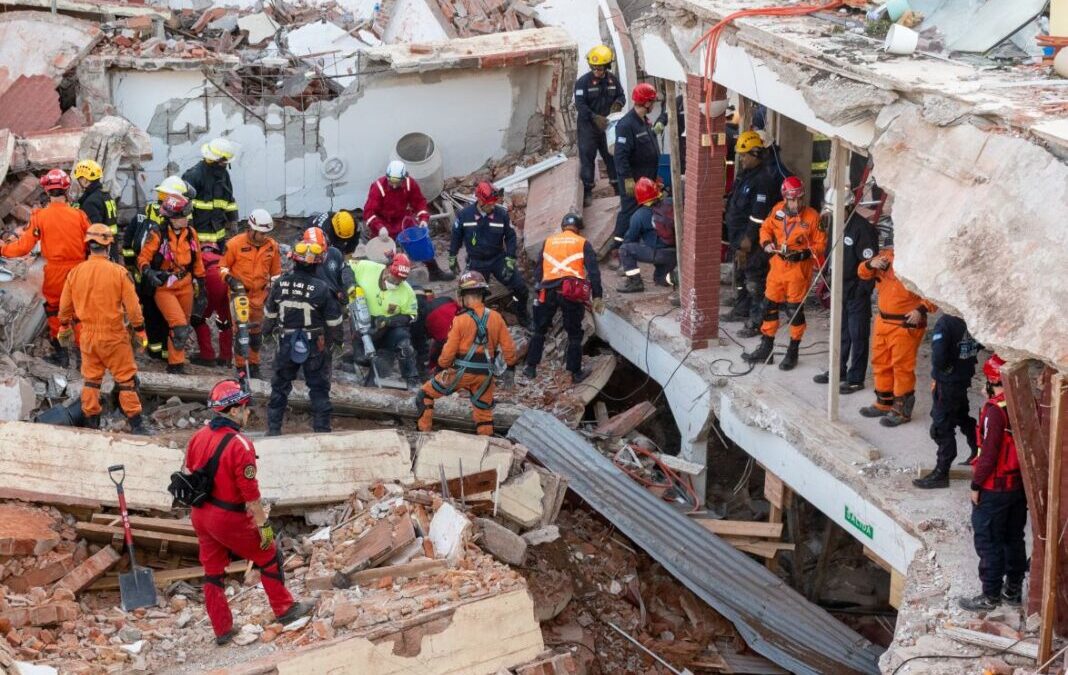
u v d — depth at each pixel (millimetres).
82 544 10070
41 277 12758
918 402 11781
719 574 12000
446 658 9031
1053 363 7422
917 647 8562
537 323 13633
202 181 13891
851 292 11633
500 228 14070
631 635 11648
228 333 13234
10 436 10359
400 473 11117
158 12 17734
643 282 14812
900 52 10055
